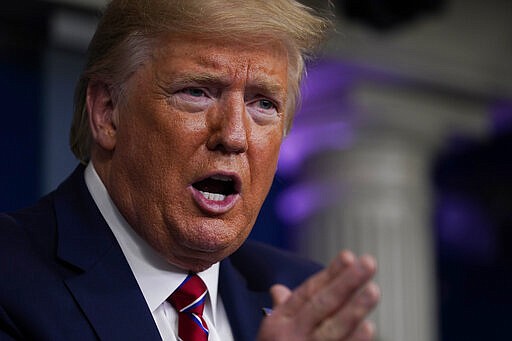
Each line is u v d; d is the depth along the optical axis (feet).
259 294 6.39
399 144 19.65
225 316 6.03
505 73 20.45
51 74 16.05
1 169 15.20
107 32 5.63
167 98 5.37
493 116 21.81
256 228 19.48
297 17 5.52
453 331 22.59
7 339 5.16
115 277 5.52
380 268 18.89
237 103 5.37
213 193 5.54
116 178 5.63
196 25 5.25
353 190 19.24
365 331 4.18
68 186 6.01
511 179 23.11
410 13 18.44
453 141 21.48
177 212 5.40
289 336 4.23
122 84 5.54
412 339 18.90
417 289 19.24
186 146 5.34
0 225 5.65
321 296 4.21
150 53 5.42
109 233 5.68
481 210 23.30
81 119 6.03
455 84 19.98
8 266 5.36
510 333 23.17
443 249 22.75
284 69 5.57
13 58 15.65
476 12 20.13
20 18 15.37
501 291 23.25
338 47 17.90
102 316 5.32
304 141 19.98
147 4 5.40
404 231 19.27
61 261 5.52
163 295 5.62
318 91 19.44
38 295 5.29
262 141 5.49
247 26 5.28
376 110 19.24
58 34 15.83
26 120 15.65
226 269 6.19
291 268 6.81
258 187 5.54
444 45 19.70
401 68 19.10
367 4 18.04
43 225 5.77
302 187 19.94
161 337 5.44
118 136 5.60
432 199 21.27
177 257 5.59
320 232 19.33
